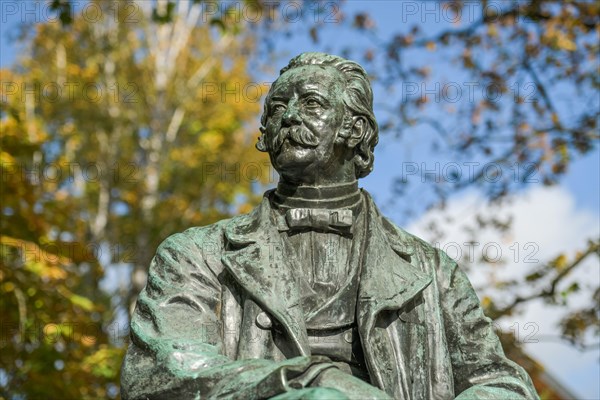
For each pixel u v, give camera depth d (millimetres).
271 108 5602
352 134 5617
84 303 16312
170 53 26172
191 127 25719
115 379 17047
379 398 4707
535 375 14391
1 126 16797
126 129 25375
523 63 15406
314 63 5711
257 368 4852
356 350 5309
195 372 4926
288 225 5543
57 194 20859
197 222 23922
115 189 24375
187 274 5379
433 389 5301
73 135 24828
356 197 5648
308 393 4484
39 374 16203
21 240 15734
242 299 5340
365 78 5738
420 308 5406
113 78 25781
